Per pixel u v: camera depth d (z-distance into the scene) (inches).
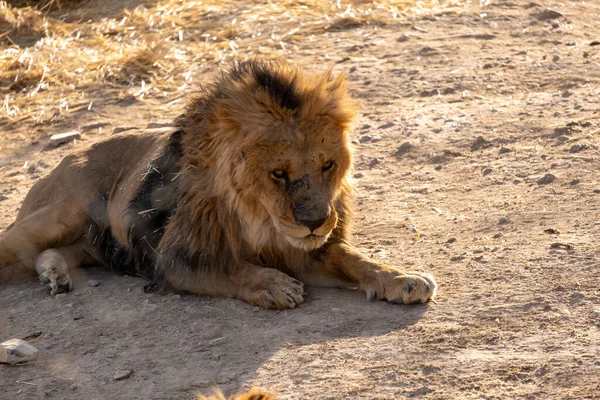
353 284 398.6
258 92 364.5
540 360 314.8
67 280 425.4
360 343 342.0
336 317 366.9
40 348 370.9
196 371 336.8
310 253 402.0
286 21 894.4
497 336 335.9
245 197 374.9
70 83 778.8
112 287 426.3
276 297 377.4
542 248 406.6
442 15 888.9
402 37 822.5
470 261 406.3
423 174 534.9
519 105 624.7
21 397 334.0
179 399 319.0
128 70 791.1
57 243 455.2
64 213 454.0
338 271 398.6
